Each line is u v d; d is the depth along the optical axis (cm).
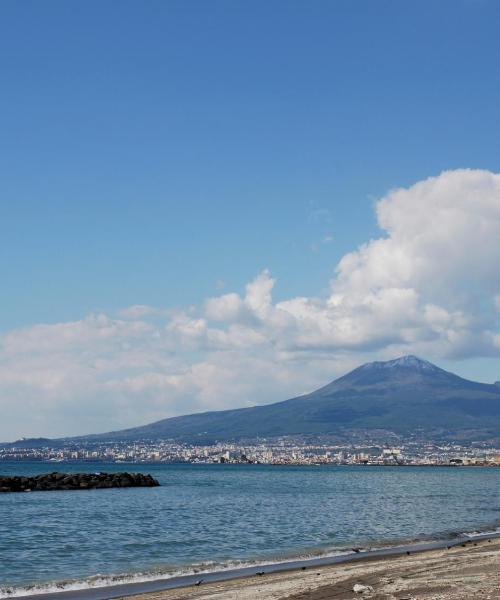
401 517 7994
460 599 2825
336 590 3234
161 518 7831
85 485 15762
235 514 8331
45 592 3581
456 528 6831
